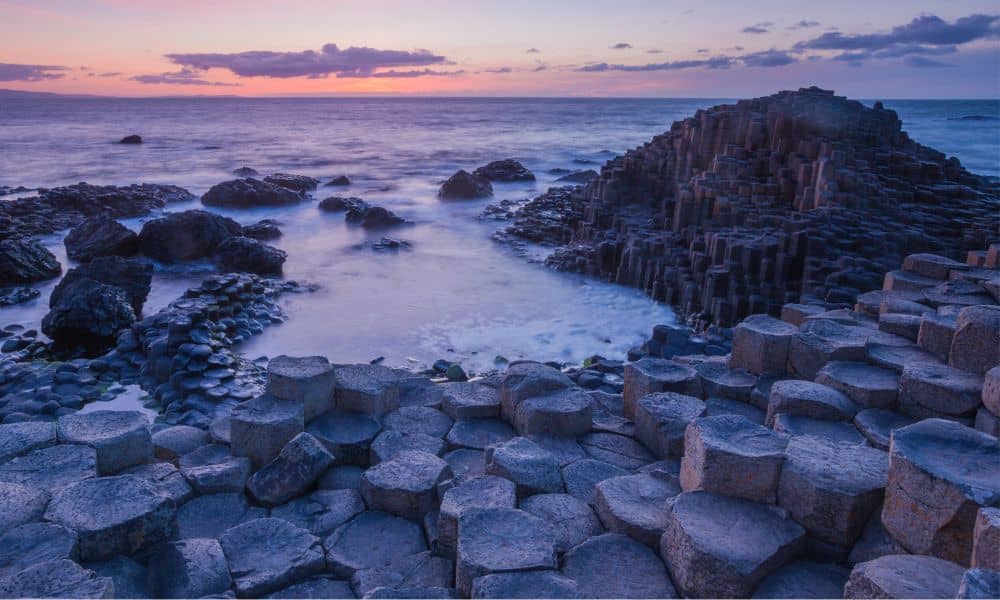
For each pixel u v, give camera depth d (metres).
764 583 4.21
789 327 7.45
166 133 94.69
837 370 6.36
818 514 4.46
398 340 14.43
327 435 6.68
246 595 4.63
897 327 7.05
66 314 13.93
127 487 4.94
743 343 7.44
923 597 3.47
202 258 21.45
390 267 21.34
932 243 16.45
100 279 16.30
